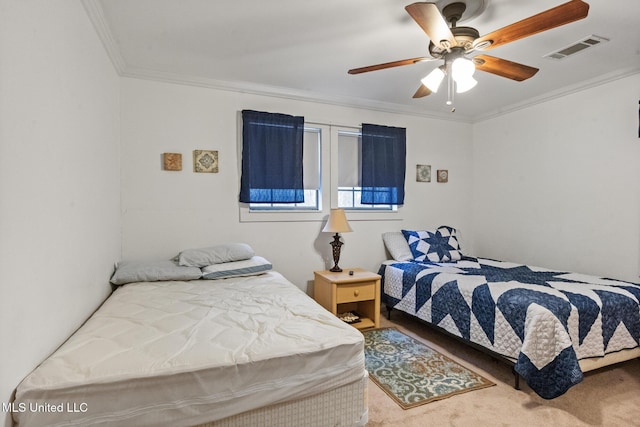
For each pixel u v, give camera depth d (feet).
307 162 11.27
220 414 3.91
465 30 5.72
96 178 6.44
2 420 3.05
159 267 8.16
